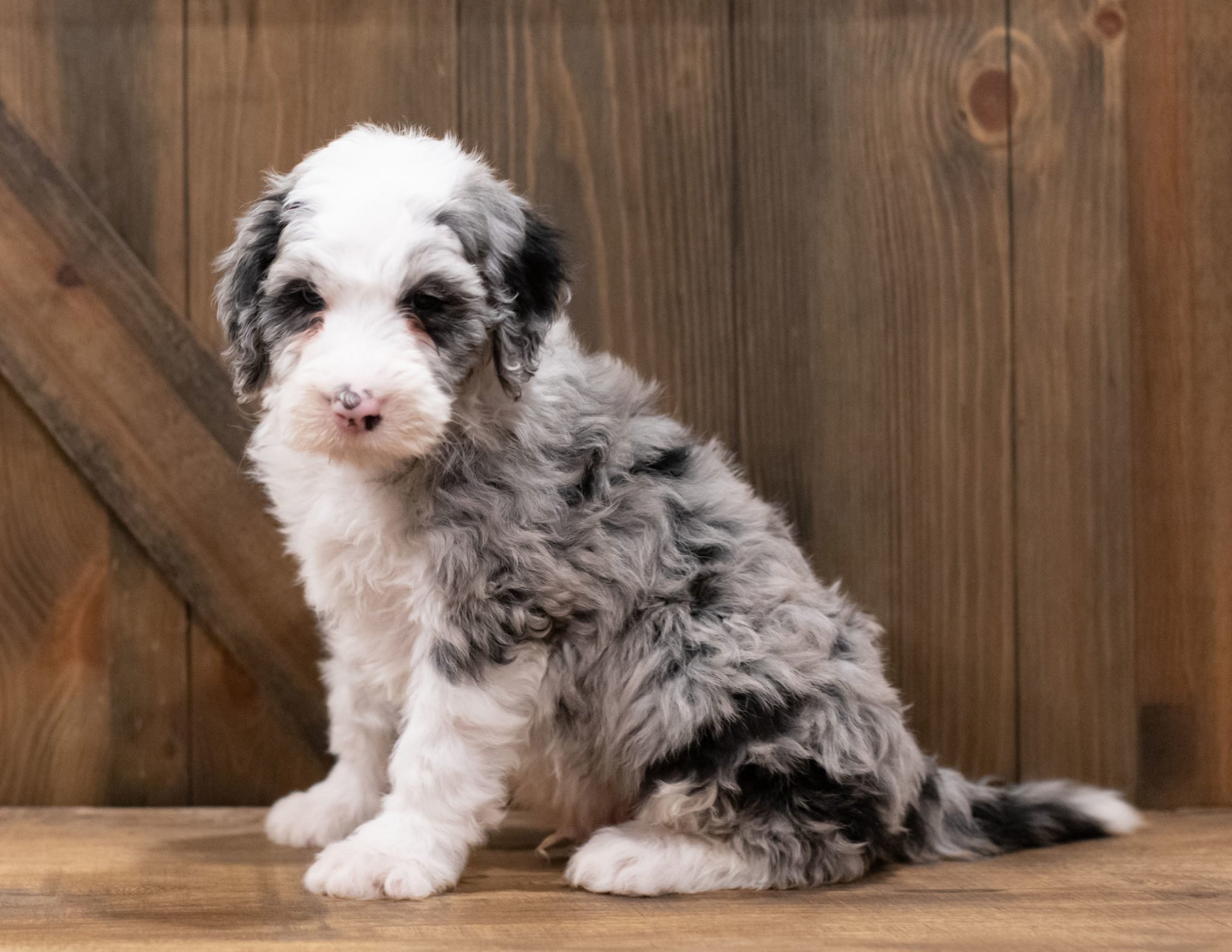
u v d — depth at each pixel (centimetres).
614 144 218
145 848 189
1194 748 221
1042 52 218
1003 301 219
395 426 143
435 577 160
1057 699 221
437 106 217
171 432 218
